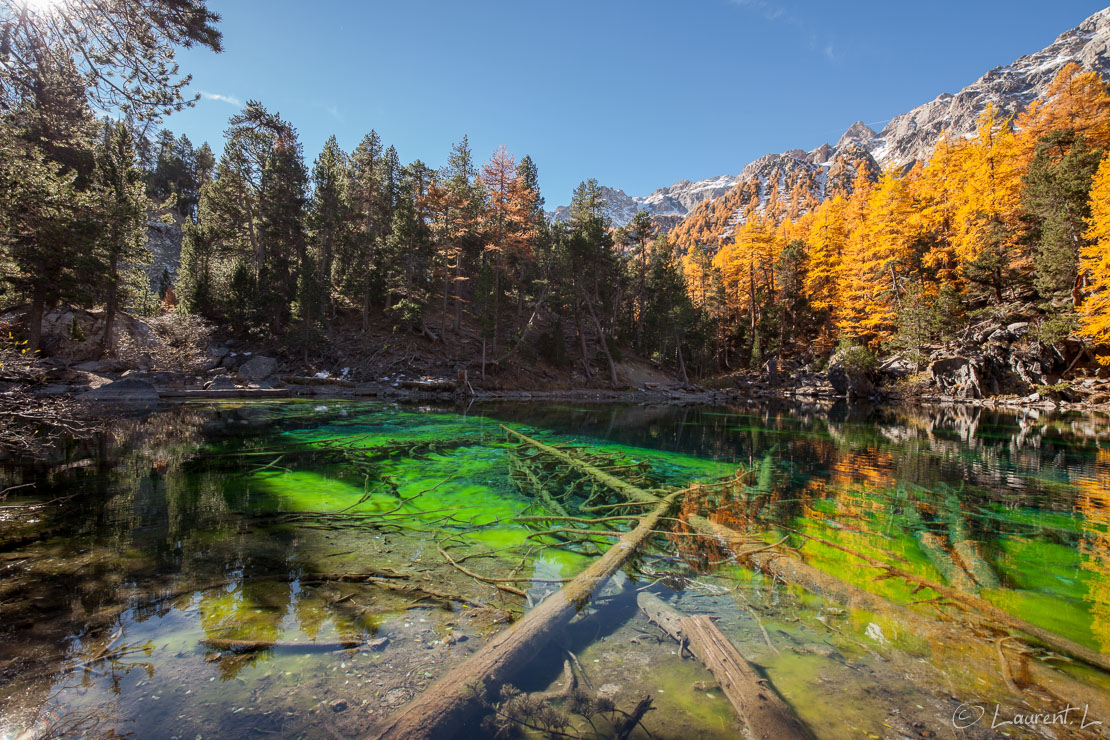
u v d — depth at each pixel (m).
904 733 2.37
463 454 10.89
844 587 4.09
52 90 7.13
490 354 34.44
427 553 4.93
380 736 2.27
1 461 8.75
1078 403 23.80
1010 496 7.86
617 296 43.75
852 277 35.31
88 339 23.91
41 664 2.78
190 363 25.30
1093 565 4.88
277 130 31.89
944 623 3.57
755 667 2.96
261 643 3.08
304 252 32.50
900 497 7.74
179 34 7.09
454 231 33.69
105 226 20.95
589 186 37.19
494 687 2.68
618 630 3.48
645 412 23.78
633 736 2.34
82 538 4.97
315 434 12.78
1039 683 2.82
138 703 2.48
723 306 45.34
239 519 5.79
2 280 17.31
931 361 31.00
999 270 28.88
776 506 7.14
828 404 30.78
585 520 6.13
